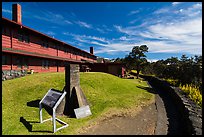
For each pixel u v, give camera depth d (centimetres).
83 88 1385
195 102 1056
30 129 779
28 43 2058
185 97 1198
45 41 2441
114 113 1035
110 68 3603
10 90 1231
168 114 1058
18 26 1795
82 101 1059
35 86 1335
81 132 776
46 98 877
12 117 894
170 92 1673
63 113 1038
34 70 2122
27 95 1194
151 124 884
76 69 1102
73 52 3544
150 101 1367
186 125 783
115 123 895
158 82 2519
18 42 1881
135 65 4162
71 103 1054
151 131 795
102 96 1318
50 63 2517
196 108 887
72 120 920
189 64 2103
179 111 1114
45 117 954
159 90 2002
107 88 1530
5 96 1137
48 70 2448
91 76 1733
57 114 1015
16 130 759
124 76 3634
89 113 1005
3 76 1509
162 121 929
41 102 870
